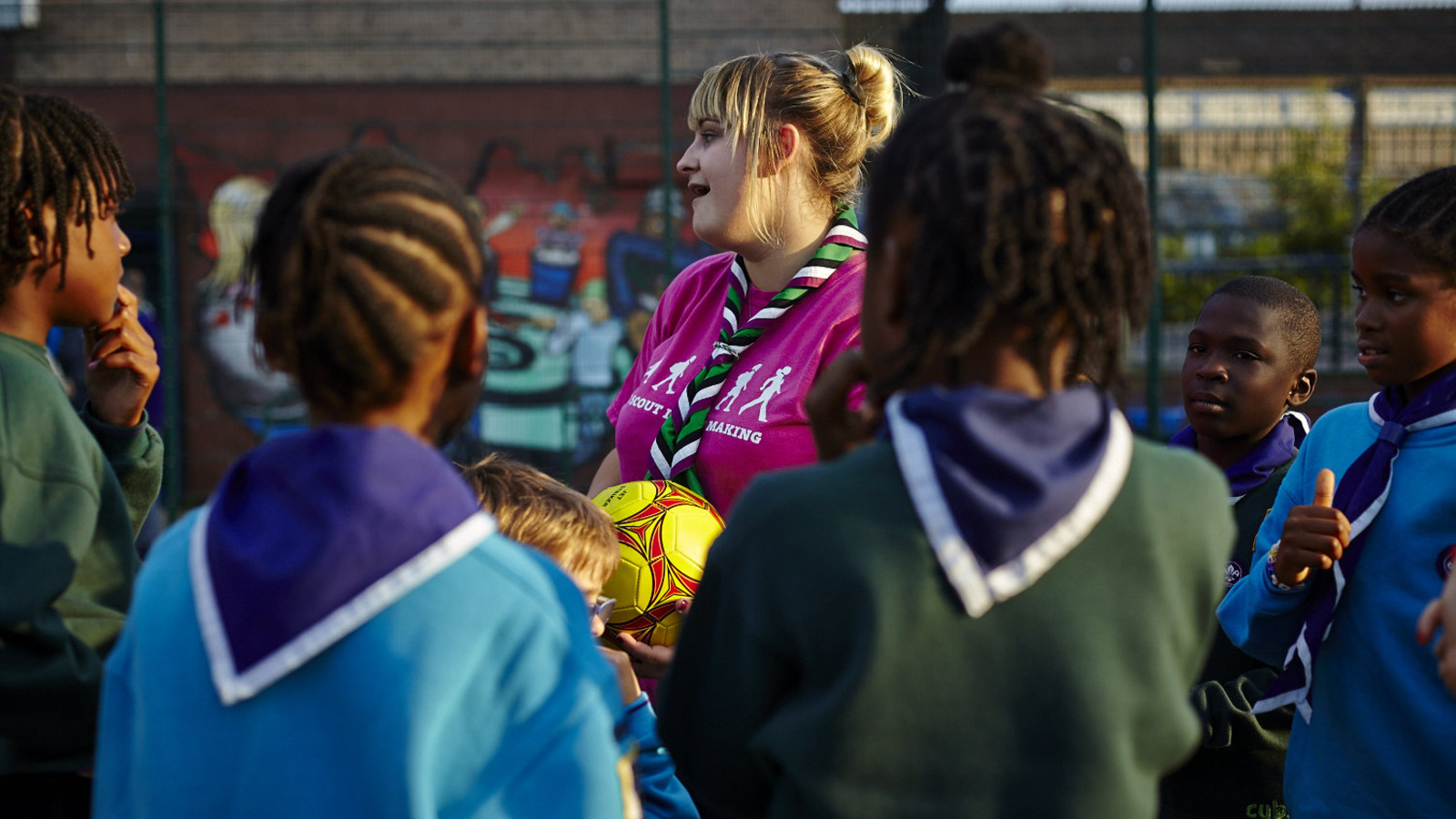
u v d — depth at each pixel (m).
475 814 1.05
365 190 1.12
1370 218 1.78
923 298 1.10
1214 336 2.27
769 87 2.04
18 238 1.43
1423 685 1.67
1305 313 2.29
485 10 9.72
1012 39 1.24
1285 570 1.75
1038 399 1.11
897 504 1.09
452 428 1.26
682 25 9.76
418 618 1.05
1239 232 8.92
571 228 9.38
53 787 1.45
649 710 1.80
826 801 1.07
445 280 1.13
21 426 1.36
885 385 1.18
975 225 1.08
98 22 9.42
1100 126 1.17
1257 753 2.11
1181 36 9.90
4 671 1.30
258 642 1.04
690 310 2.29
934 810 1.07
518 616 1.08
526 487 1.80
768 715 1.17
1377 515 1.76
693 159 2.13
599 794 1.08
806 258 2.11
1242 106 9.34
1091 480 1.09
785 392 1.99
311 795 1.01
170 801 1.05
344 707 1.03
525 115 9.36
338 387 1.12
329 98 9.30
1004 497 1.06
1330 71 9.46
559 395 9.30
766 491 1.17
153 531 6.30
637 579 1.92
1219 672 2.18
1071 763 1.06
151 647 1.11
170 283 6.82
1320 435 1.96
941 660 1.07
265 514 1.10
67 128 1.47
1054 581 1.08
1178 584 1.13
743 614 1.16
